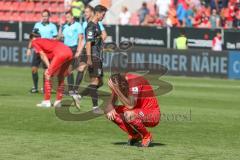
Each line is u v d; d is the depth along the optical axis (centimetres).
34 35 5684
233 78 7675
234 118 4294
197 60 7825
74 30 5372
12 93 5603
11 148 3078
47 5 10056
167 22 8975
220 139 3466
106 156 2917
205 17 8838
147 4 9700
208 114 4469
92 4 9438
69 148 3102
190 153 3023
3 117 4100
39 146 3142
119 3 9700
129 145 3203
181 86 6675
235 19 8769
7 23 9069
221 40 8006
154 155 2955
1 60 8862
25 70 8212
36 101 4978
